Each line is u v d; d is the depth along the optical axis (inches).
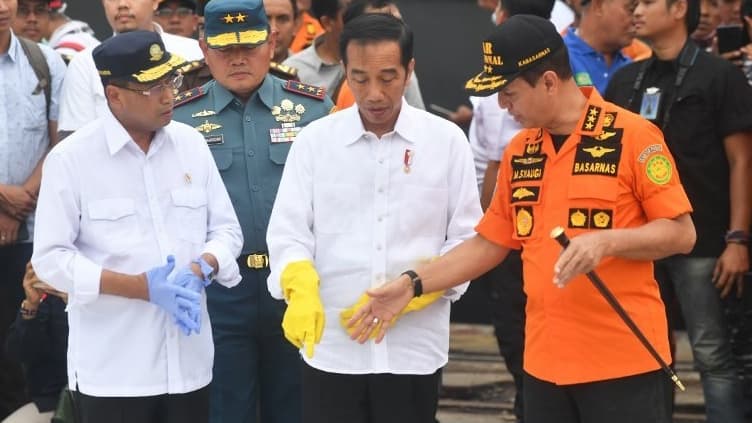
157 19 465.1
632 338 263.4
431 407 296.2
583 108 268.1
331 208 287.3
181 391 284.2
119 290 274.4
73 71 389.1
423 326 289.4
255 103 350.0
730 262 370.9
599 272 263.4
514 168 274.8
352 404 290.5
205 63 378.3
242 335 339.6
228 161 343.6
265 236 341.1
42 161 413.7
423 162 288.7
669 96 374.3
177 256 286.2
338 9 428.5
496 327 423.2
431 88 566.3
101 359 281.6
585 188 262.4
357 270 285.6
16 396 422.0
